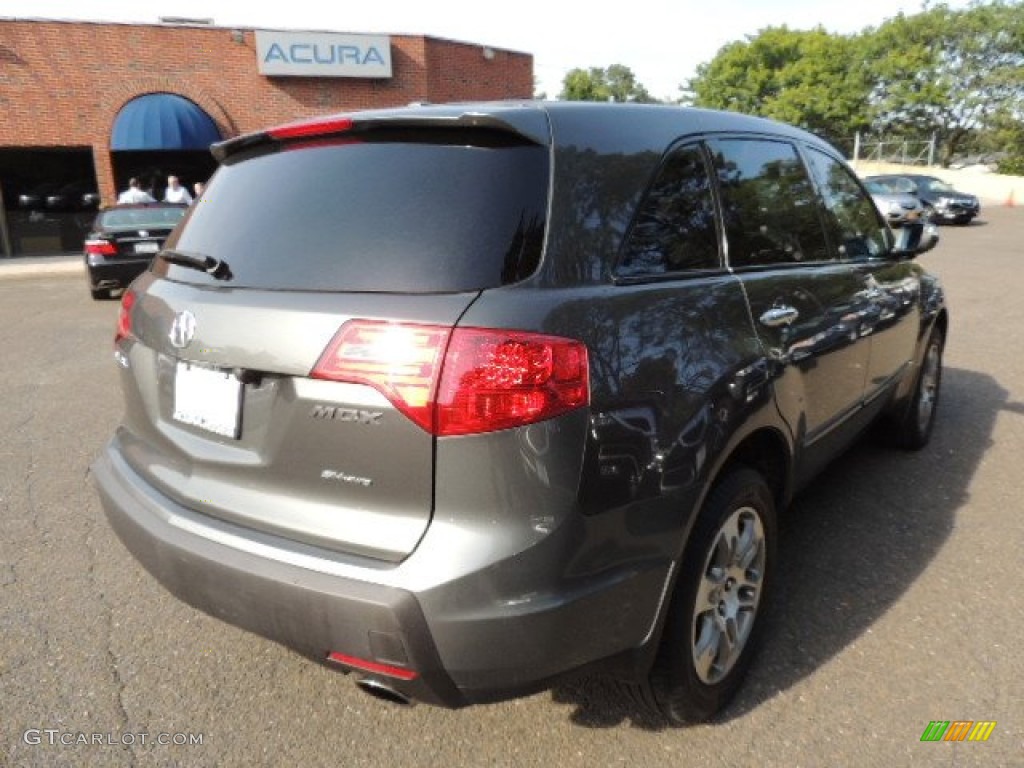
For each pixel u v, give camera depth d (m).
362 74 19.59
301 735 2.39
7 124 17.72
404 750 2.33
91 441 5.00
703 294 2.34
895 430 4.55
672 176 2.41
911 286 4.13
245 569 1.97
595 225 2.07
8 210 19.30
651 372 2.03
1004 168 42.72
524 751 2.31
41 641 2.84
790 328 2.70
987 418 5.29
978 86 42.34
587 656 1.94
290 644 1.98
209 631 2.93
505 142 2.05
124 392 2.65
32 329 9.20
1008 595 3.10
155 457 2.43
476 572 1.78
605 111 2.30
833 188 3.59
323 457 1.93
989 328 8.33
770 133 3.11
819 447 3.11
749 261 2.69
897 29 42.22
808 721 2.42
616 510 1.93
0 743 2.34
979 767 2.22
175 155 19.70
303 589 1.88
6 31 17.33
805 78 42.22
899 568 3.31
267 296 2.03
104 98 18.22
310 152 2.32
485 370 1.76
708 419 2.17
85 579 3.27
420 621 1.79
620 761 2.27
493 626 1.78
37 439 5.04
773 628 2.89
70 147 18.30
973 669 2.65
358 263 1.98
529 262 1.91
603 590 1.92
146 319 2.43
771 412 2.50
